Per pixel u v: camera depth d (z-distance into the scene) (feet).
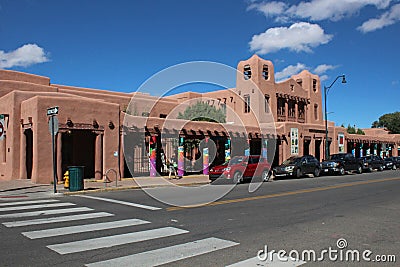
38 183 61.98
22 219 30.86
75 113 67.41
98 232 26.04
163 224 28.91
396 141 192.54
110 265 18.74
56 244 22.72
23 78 84.89
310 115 153.17
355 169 104.53
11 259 19.76
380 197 46.73
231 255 20.51
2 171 73.00
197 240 23.82
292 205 39.47
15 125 69.00
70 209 36.40
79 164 82.12
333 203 41.11
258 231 26.50
